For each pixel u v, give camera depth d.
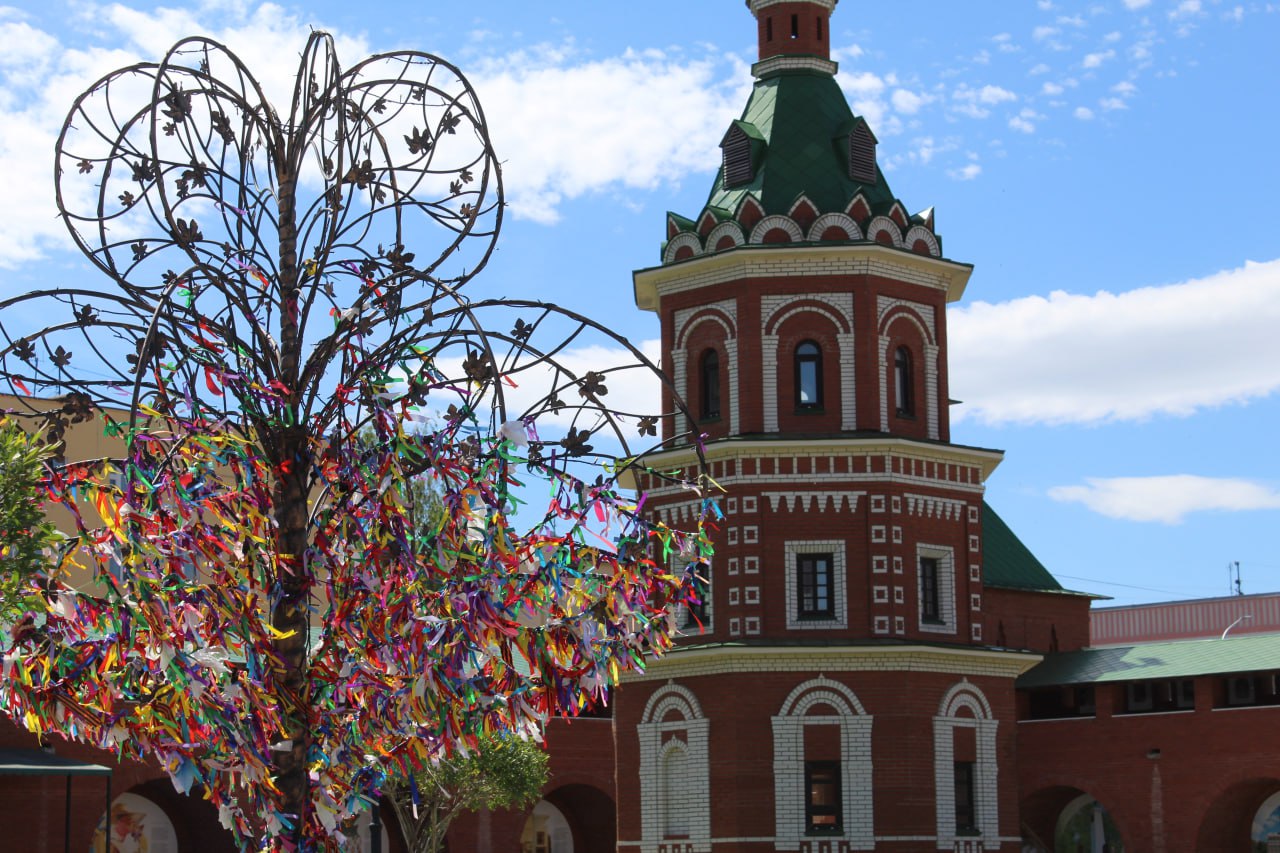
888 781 48.97
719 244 52.12
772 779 48.94
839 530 50.38
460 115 20.70
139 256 19.62
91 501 17.06
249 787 16.67
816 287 51.53
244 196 19.39
